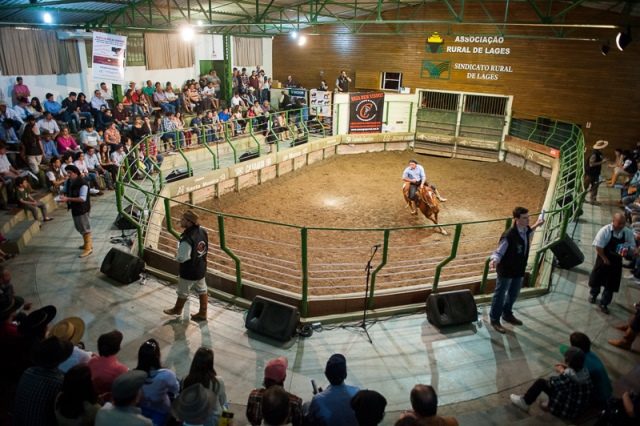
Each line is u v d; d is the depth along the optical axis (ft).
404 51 69.77
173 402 11.91
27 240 31.53
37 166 40.14
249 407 13.57
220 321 22.82
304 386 18.53
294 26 74.95
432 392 11.72
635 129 57.72
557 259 29.04
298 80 80.94
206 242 21.93
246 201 47.01
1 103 44.65
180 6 54.29
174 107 63.82
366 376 19.17
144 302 24.38
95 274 27.20
